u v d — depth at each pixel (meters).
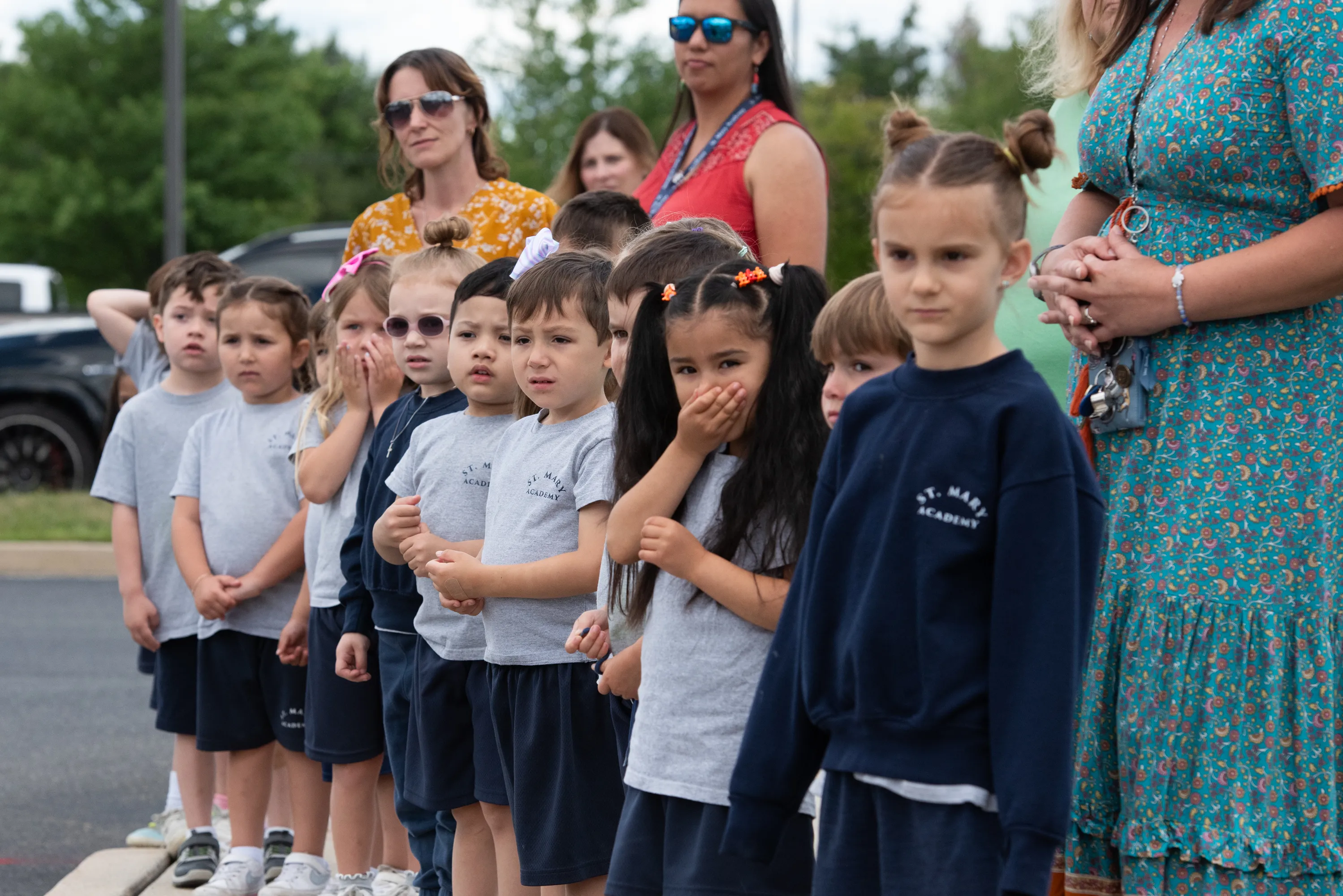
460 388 3.64
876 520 2.20
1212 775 2.51
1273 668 2.50
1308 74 2.47
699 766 2.58
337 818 4.09
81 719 6.69
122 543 4.77
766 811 2.31
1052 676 2.04
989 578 2.13
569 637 3.10
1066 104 4.11
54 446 12.29
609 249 4.04
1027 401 2.12
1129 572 2.63
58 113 29.59
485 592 3.25
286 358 4.61
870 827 2.21
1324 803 2.49
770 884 2.57
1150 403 2.64
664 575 2.71
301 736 4.32
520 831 3.26
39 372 12.07
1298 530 2.52
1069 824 2.38
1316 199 2.53
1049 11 3.69
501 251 4.89
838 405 2.65
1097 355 2.69
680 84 5.15
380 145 5.25
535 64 20.33
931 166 2.14
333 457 4.12
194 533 4.54
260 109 30.84
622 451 2.88
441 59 4.91
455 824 3.68
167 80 15.45
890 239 2.18
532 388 3.26
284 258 11.68
